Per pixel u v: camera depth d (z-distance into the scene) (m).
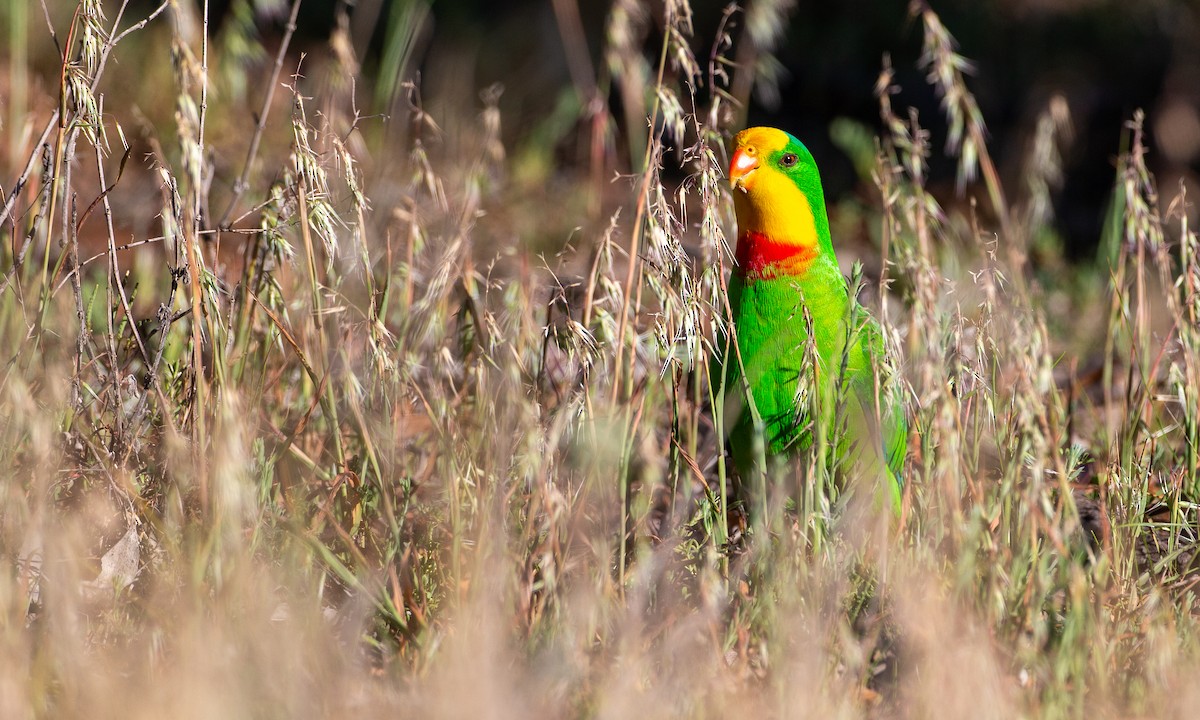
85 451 5.98
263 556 5.53
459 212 7.66
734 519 7.06
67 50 5.86
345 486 5.97
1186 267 6.63
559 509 5.41
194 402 5.89
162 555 5.57
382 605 5.34
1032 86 18.88
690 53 6.18
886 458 6.32
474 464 5.93
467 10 19.91
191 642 4.61
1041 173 10.45
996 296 6.03
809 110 18.97
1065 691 4.86
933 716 4.60
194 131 5.61
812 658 4.81
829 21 19.52
